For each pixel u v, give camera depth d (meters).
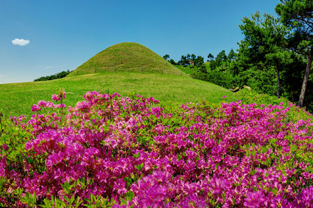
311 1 22.02
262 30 27.70
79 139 3.10
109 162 2.55
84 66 65.44
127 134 3.20
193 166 2.69
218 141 3.90
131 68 61.72
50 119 4.88
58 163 2.41
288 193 2.17
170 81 40.47
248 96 14.94
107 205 1.81
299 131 5.42
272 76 36.75
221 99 22.44
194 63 175.50
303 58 27.67
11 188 2.34
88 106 5.32
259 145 3.44
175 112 5.91
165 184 1.95
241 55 32.94
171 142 3.22
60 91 6.35
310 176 2.78
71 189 2.06
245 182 2.23
